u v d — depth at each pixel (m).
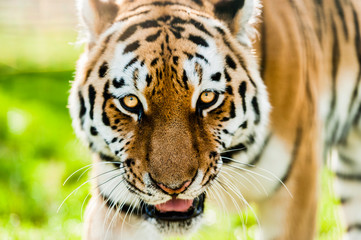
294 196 6.53
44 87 19.22
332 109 7.55
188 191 5.56
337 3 7.68
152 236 6.70
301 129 6.48
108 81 5.69
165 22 5.76
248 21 6.07
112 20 6.05
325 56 7.29
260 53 6.45
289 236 6.57
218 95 5.64
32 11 24.73
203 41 5.65
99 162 6.30
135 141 5.62
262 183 6.48
